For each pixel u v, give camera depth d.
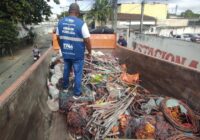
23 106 3.06
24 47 32.12
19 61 22.22
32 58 23.52
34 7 27.84
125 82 5.73
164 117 3.96
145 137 3.57
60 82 5.19
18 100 2.88
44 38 46.03
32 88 3.75
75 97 4.53
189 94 4.46
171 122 3.81
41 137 3.55
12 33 22.81
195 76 4.32
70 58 4.50
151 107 4.33
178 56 11.16
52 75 5.75
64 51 4.50
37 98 4.05
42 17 31.59
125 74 6.28
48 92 5.08
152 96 5.04
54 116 4.31
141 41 15.89
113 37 10.05
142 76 6.55
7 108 2.45
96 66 6.57
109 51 10.09
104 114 4.07
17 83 3.07
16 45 27.77
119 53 8.99
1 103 2.33
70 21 4.26
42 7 30.61
